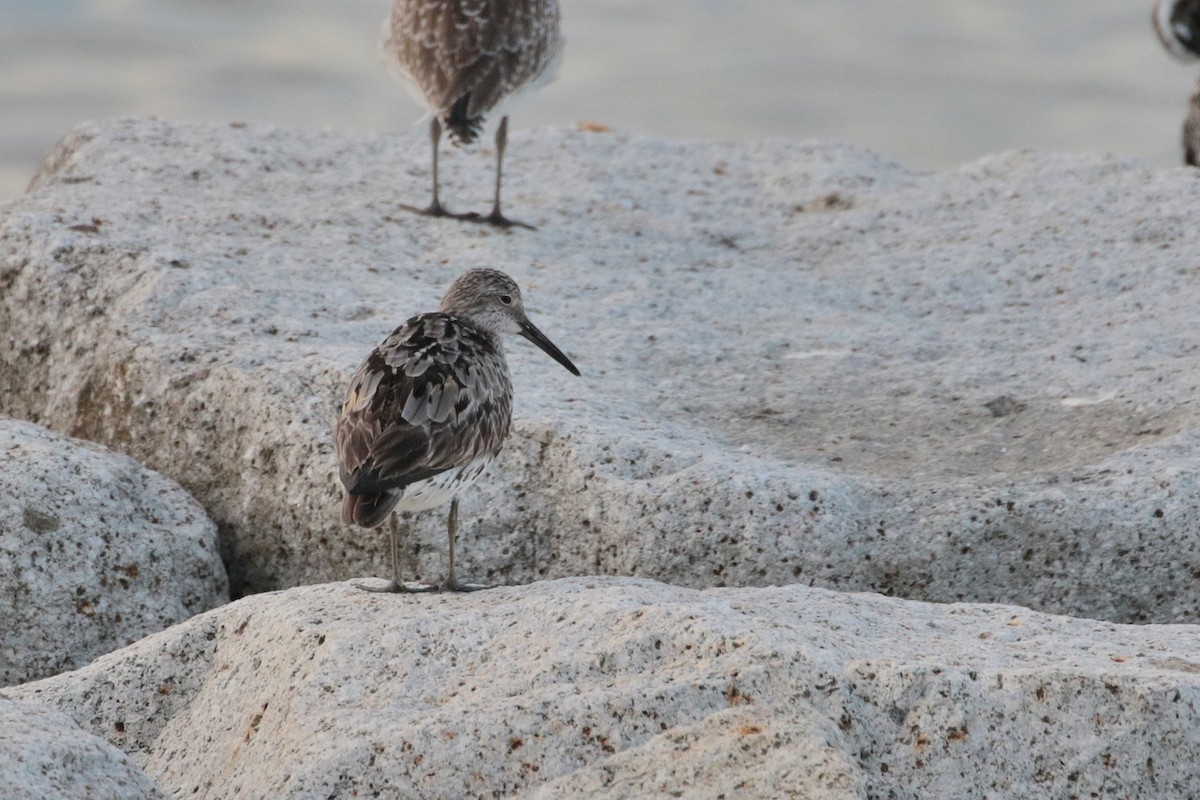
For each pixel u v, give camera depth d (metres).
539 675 8.48
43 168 20.23
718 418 13.70
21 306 15.39
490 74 17.31
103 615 12.09
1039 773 7.90
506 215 18.27
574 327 15.26
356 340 14.27
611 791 7.61
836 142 21.55
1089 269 16.53
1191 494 11.66
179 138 19.80
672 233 18.23
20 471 12.23
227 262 15.71
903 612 9.71
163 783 8.99
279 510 13.07
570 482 12.45
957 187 19.33
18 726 7.75
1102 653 8.91
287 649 9.21
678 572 11.98
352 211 17.67
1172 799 7.86
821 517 11.89
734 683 8.15
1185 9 25.19
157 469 13.83
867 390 14.26
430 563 12.57
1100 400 13.51
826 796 7.35
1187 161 23.94
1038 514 11.75
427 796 7.81
